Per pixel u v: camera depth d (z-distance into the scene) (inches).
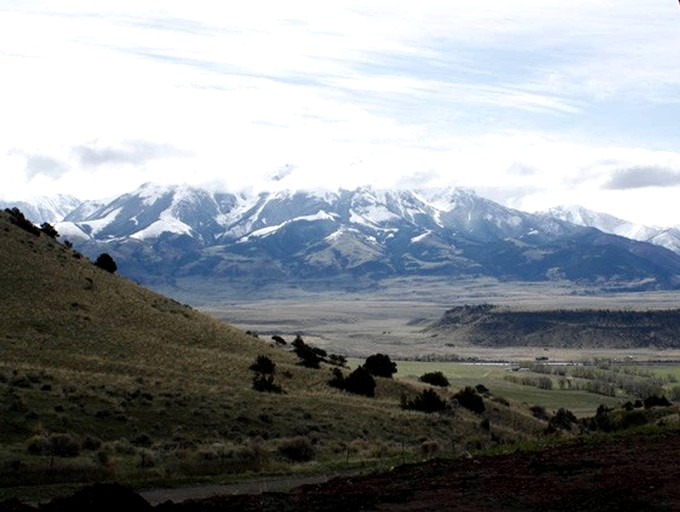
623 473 868.0
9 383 1872.5
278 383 2903.5
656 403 3277.6
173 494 1141.7
